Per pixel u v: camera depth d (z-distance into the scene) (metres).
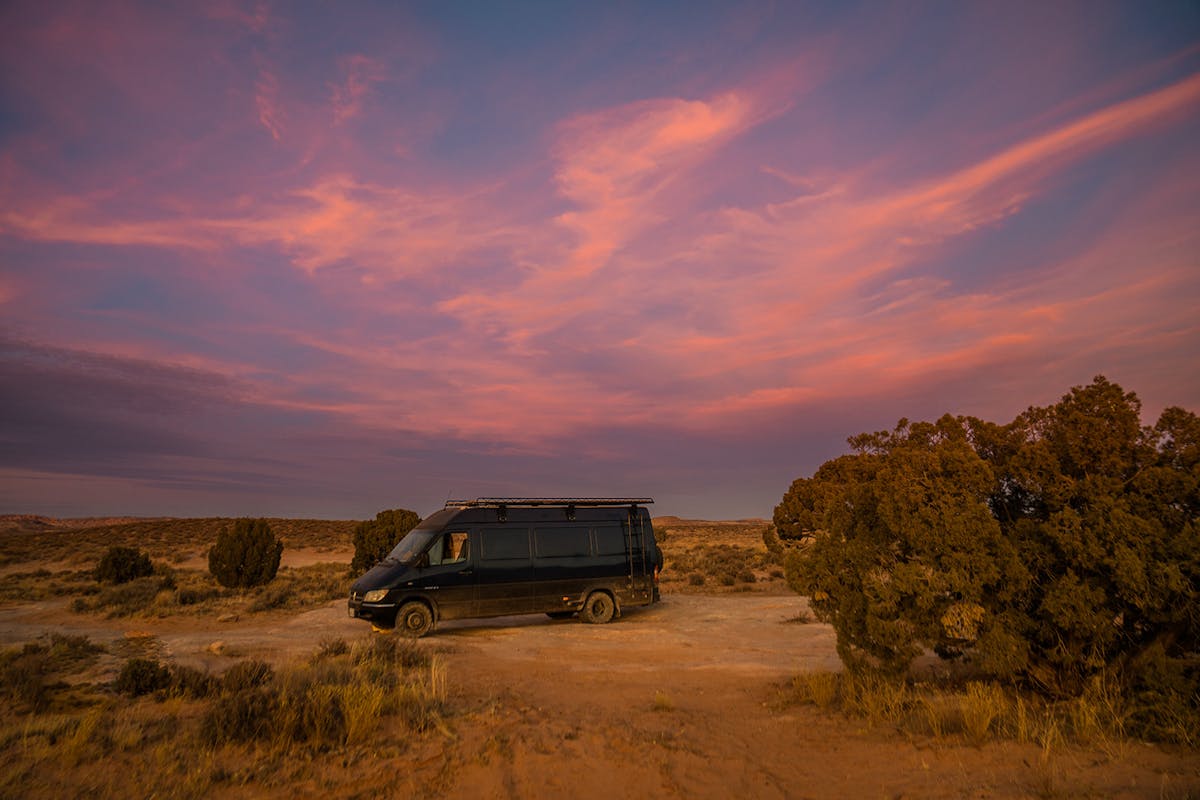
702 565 37.97
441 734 7.14
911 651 7.73
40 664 10.63
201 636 15.79
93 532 74.44
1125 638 7.20
